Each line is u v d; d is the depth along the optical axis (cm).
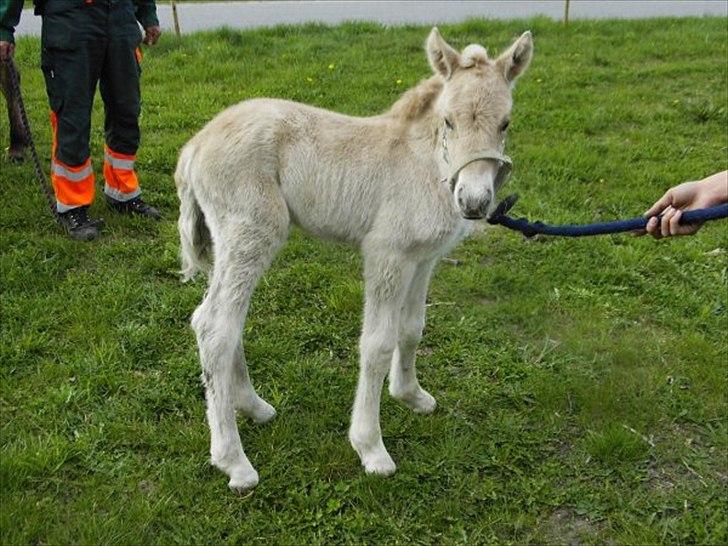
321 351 407
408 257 303
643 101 792
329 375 385
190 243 327
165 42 962
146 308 432
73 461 324
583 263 490
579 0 1467
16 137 594
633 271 481
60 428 341
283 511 307
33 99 756
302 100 769
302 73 853
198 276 462
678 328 430
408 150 300
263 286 457
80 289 442
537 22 1103
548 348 413
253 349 400
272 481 318
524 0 1484
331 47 986
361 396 319
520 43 285
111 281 450
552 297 457
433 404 364
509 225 304
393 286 304
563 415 365
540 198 576
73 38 467
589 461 336
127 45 493
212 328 302
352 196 303
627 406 367
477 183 267
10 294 430
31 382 368
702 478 328
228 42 990
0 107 719
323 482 319
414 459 335
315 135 306
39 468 314
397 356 347
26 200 531
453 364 400
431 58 295
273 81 826
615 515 308
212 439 316
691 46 984
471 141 271
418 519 305
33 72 854
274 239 303
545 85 827
